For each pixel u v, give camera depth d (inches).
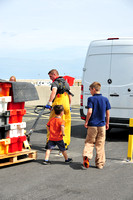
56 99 254.4
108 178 182.5
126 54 308.3
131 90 303.1
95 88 207.0
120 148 272.5
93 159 232.4
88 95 324.2
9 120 208.8
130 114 303.4
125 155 245.0
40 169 201.0
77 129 390.0
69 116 263.6
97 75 319.9
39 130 378.6
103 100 205.9
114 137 331.6
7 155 202.1
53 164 215.0
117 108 308.7
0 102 201.0
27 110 677.9
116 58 311.9
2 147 205.2
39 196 150.9
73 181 175.8
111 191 159.6
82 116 328.5
